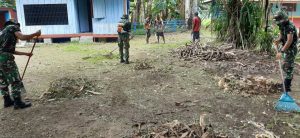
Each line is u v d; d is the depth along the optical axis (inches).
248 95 248.5
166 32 958.4
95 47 602.2
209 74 326.0
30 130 192.7
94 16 703.7
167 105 231.9
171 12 1139.3
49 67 393.4
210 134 166.6
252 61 386.9
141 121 202.2
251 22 457.1
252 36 465.4
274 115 209.8
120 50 402.3
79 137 182.1
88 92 263.9
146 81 300.5
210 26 542.0
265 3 462.3
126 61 398.0
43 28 708.0
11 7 829.2
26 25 704.4
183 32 948.6
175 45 590.6
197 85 284.0
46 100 246.7
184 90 269.1
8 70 220.7
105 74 337.1
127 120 204.8
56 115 215.3
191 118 205.9
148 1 1162.6
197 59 402.3
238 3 471.2
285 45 236.2
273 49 432.1
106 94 260.8
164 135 168.2
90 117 211.0
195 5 1011.3
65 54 513.0
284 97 220.5
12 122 205.3
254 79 278.8
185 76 318.3
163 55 457.7
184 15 1141.7
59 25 708.7
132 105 233.3
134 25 920.9
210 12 519.8
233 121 200.1
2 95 255.0
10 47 220.5
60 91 260.1
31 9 698.8
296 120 201.2
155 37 786.2
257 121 199.9
